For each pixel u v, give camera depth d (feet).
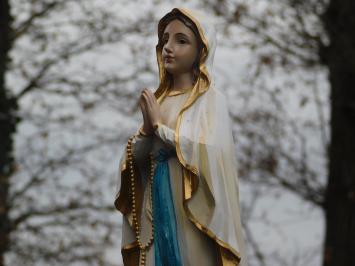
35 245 55.01
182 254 21.31
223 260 21.13
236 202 21.44
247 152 54.34
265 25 54.34
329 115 53.01
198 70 22.29
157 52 22.77
